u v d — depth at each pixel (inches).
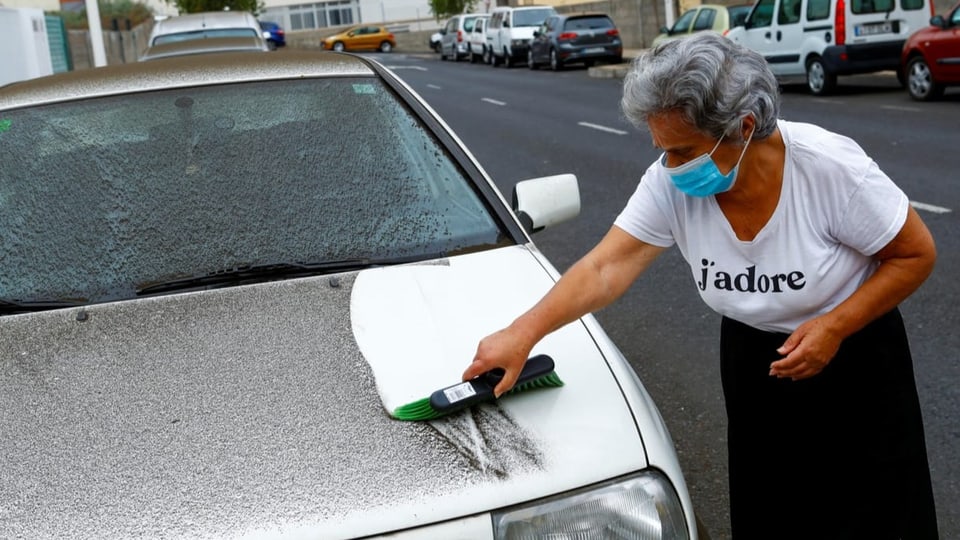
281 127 128.4
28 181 121.3
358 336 96.6
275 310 101.6
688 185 88.6
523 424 85.1
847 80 751.1
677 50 83.7
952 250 263.6
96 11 811.4
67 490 80.1
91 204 118.6
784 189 89.4
